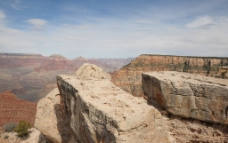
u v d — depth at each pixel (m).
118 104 17.27
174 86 21.50
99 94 19.66
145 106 17.06
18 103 92.19
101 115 15.78
